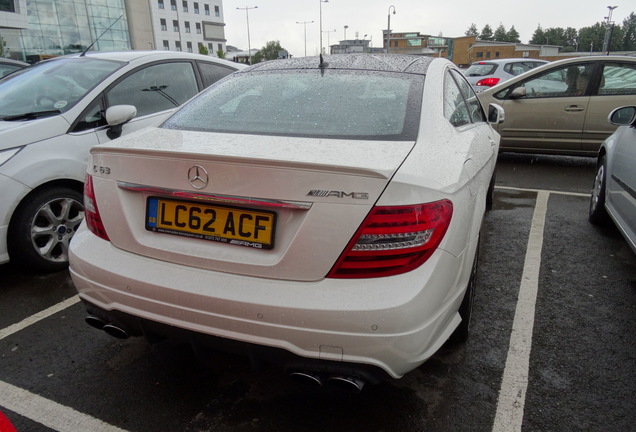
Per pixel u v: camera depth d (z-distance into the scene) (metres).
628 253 3.74
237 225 1.77
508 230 4.27
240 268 1.75
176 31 76.12
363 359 1.65
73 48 49.28
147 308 1.87
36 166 3.21
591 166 7.02
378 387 2.24
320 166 1.62
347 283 1.66
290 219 1.70
